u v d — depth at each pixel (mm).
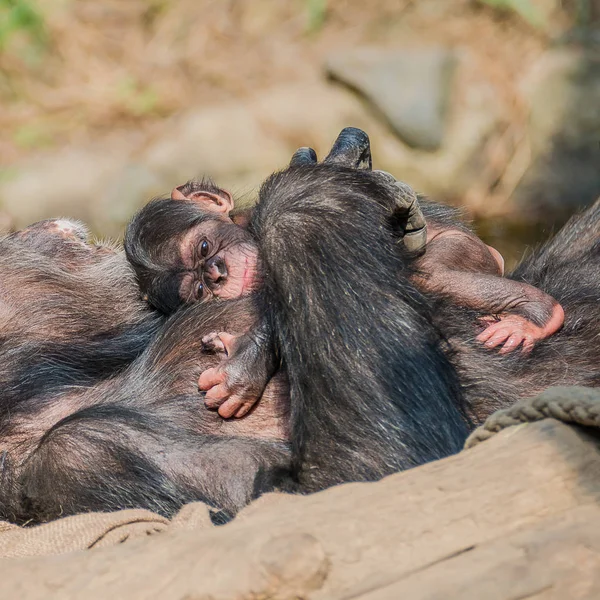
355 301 9406
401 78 24906
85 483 9383
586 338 10727
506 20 27172
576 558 5297
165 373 10367
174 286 11109
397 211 10273
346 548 5516
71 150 25547
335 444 8977
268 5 28906
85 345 11109
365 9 28484
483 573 5277
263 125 24766
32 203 23500
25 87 27875
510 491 5836
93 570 5707
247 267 10727
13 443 10164
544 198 24062
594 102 24875
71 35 28641
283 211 10055
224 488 9375
